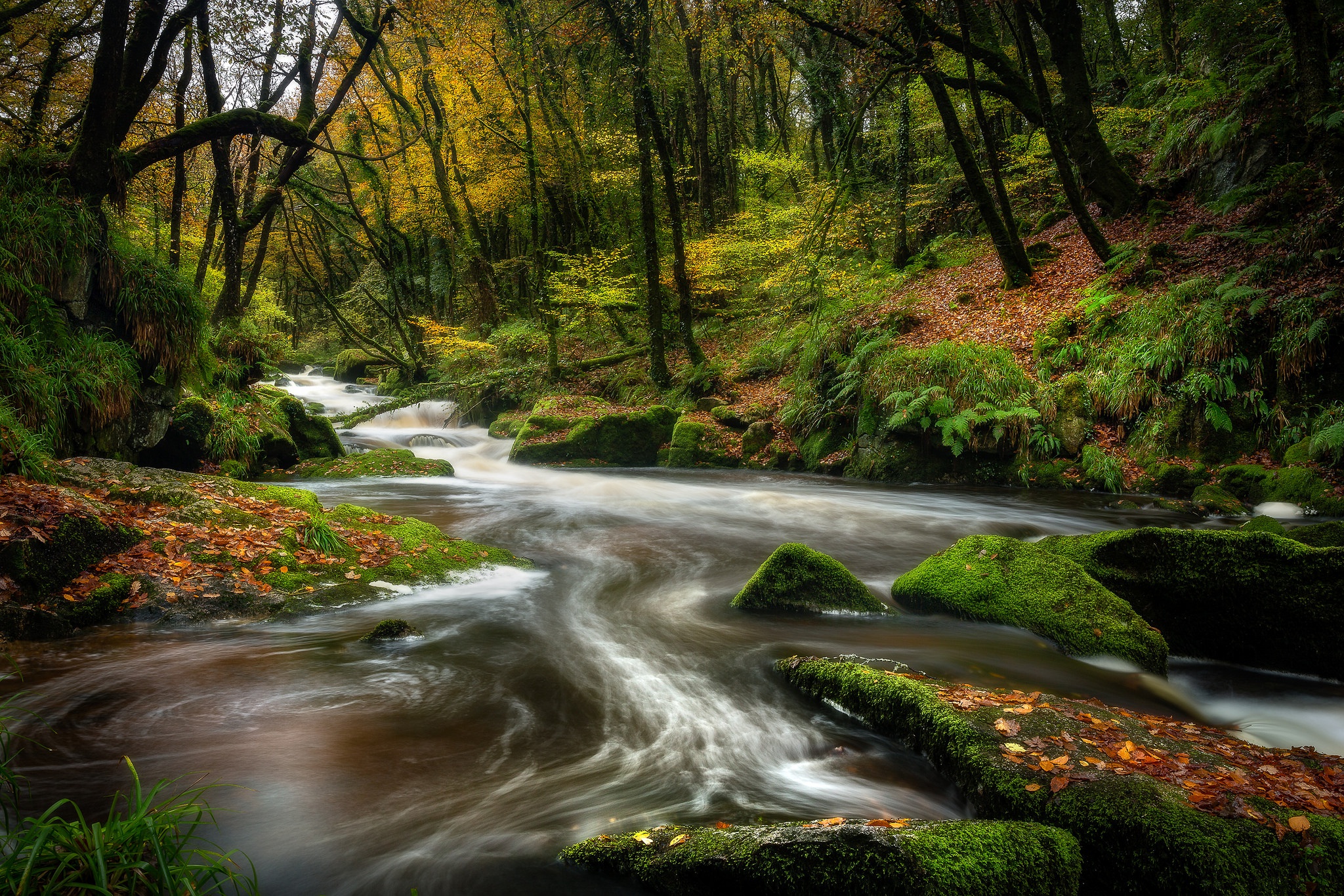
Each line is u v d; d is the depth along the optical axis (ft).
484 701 13.16
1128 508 30.32
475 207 78.69
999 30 68.49
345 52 43.55
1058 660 15.42
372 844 9.01
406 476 40.98
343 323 73.15
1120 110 53.36
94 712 12.04
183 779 10.21
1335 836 7.99
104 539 16.81
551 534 27.55
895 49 44.68
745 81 93.40
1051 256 48.08
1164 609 16.85
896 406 39.17
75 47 34.04
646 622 17.72
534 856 8.84
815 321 49.49
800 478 41.50
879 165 71.61
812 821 9.35
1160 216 44.21
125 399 24.98
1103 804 8.63
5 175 23.86
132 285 25.89
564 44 64.49
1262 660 15.72
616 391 60.85
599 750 11.52
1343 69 38.52
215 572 17.39
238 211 49.78
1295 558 15.23
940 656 15.37
